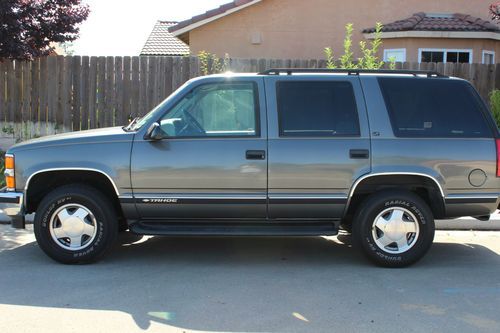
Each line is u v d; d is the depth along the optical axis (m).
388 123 5.63
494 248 6.70
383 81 5.77
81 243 5.71
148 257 6.13
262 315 4.45
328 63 10.62
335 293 4.99
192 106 5.70
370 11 15.93
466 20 15.33
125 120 10.83
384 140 5.59
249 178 5.54
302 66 10.75
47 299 4.75
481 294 5.01
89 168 5.54
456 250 6.59
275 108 5.63
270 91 5.69
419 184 5.70
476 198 5.64
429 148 5.58
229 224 5.78
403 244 5.73
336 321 4.34
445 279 5.45
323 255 6.31
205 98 5.72
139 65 10.72
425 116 5.70
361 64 10.57
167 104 5.69
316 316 4.44
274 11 15.95
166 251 6.40
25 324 4.22
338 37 15.98
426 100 5.74
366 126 5.61
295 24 15.98
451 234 7.46
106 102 10.83
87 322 4.27
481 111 5.74
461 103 5.75
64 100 10.89
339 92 5.71
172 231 5.64
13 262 5.84
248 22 16.03
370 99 5.69
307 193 5.58
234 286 5.17
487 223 7.70
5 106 11.01
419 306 4.68
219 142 5.55
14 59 10.81
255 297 4.87
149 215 5.67
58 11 11.15
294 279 5.40
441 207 5.70
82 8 11.46
